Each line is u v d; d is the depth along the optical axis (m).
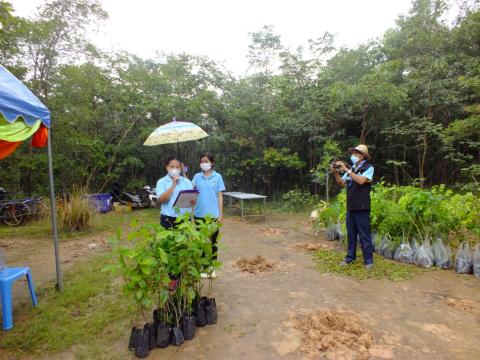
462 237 4.89
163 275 2.40
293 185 12.12
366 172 4.22
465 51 9.88
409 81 9.73
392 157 11.45
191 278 2.68
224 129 11.34
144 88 11.51
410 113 10.05
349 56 11.89
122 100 10.80
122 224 8.03
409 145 10.87
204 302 2.94
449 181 10.84
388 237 4.92
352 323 2.81
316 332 2.71
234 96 11.63
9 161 9.38
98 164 10.38
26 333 2.77
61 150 9.75
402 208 4.77
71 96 9.67
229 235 6.82
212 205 3.76
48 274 4.35
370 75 9.55
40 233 7.00
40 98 9.22
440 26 10.07
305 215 9.29
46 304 3.36
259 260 4.86
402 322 2.89
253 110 10.64
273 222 8.42
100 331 2.81
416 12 10.59
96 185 11.02
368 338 2.59
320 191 11.27
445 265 4.33
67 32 9.54
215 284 3.91
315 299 3.43
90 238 6.57
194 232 2.44
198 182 3.79
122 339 2.69
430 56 9.84
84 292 3.62
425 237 4.56
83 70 9.91
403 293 3.56
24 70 8.62
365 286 3.79
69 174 10.18
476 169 8.05
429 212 4.49
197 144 11.82
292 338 2.65
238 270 4.45
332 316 2.95
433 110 9.97
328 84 11.38
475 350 2.45
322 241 6.14
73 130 9.59
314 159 11.48
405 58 10.65
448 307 3.20
